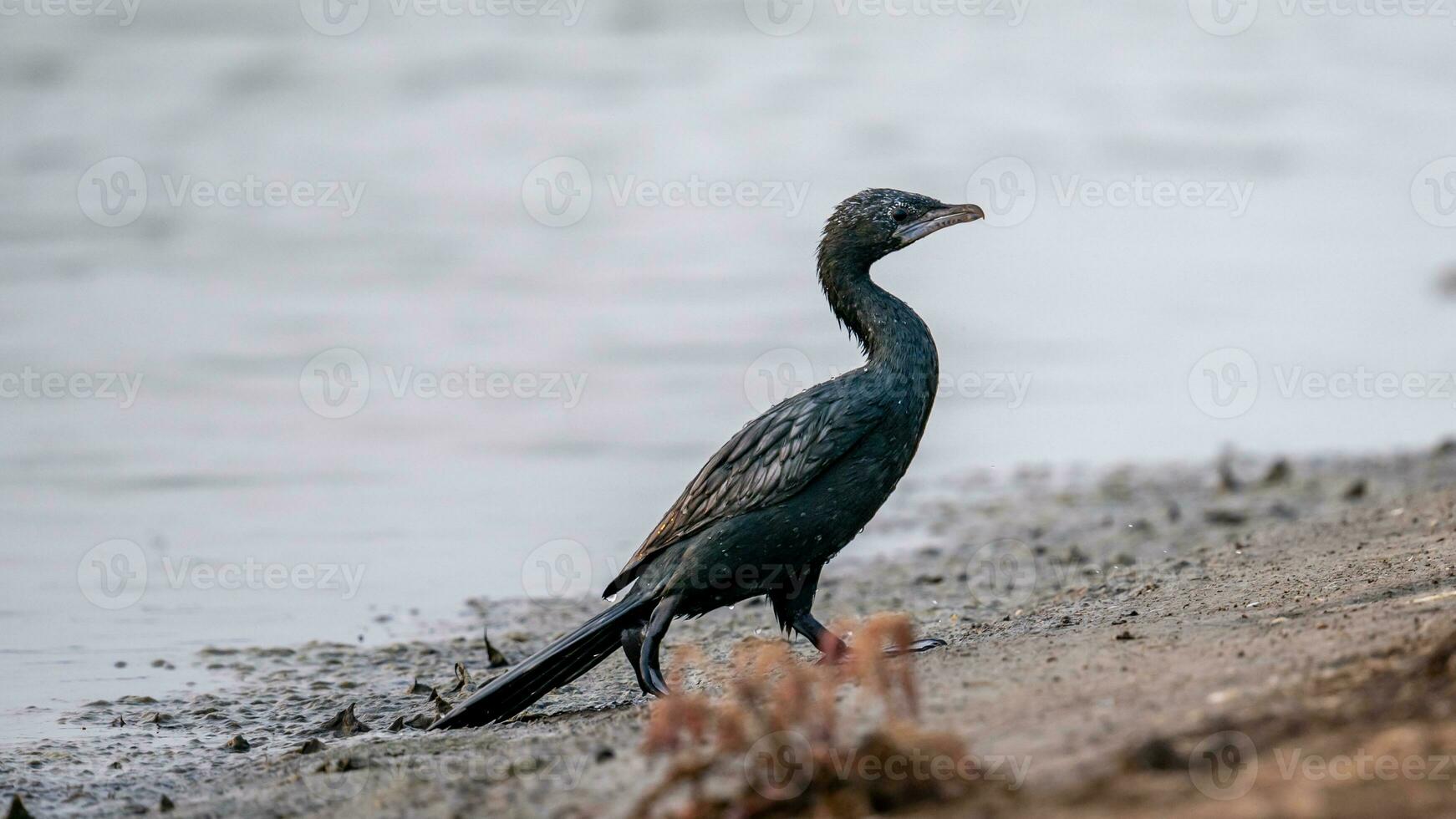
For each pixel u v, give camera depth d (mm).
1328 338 23031
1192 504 15312
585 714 9336
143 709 10305
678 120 37281
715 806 6203
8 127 36125
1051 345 23016
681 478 17203
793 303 24266
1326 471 16328
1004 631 9773
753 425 9188
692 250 27688
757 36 44844
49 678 11055
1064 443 18625
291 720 9984
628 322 23359
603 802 6730
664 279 25781
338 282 25828
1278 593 9375
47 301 24672
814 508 9055
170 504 16266
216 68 40406
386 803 7301
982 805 5926
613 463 17703
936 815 5918
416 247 28078
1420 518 11617
